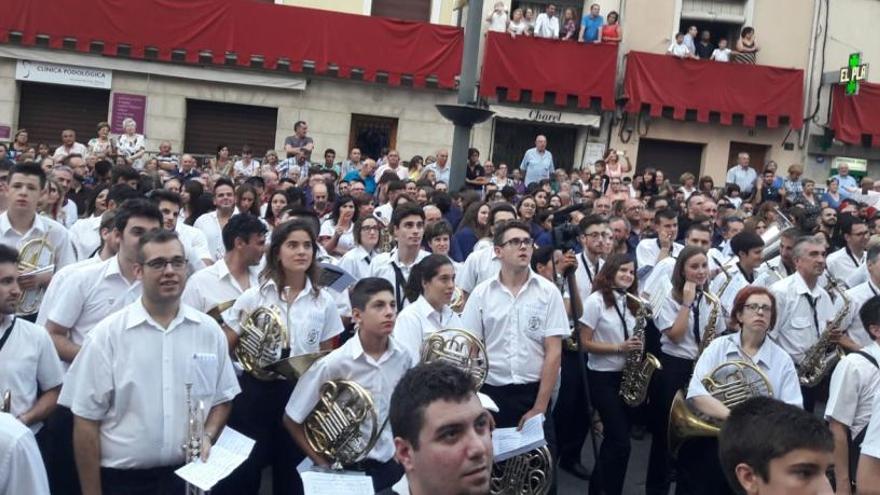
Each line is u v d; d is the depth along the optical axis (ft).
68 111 62.44
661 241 30.66
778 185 60.03
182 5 60.85
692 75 64.23
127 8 60.34
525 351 19.95
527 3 66.08
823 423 10.33
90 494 15.02
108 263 18.60
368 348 17.33
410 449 9.06
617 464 22.31
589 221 27.20
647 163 66.85
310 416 17.19
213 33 61.11
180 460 15.30
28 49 60.29
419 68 62.49
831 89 66.74
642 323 22.72
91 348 15.02
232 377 16.29
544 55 62.69
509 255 20.06
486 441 9.07
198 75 61.77
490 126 64.34
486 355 18.49
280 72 62.54
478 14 33.73
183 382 15.31
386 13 65.05
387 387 17.39
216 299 20.24
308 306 19.11
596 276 24.11
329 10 62.54
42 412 16.17
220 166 56.75
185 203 32.17
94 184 37.19
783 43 66.85
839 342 24.27
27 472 11.96
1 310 15.64
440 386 9.04
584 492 23.89
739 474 10.39
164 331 15.30
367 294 17.16
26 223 22.21
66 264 22.97
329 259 27.25
